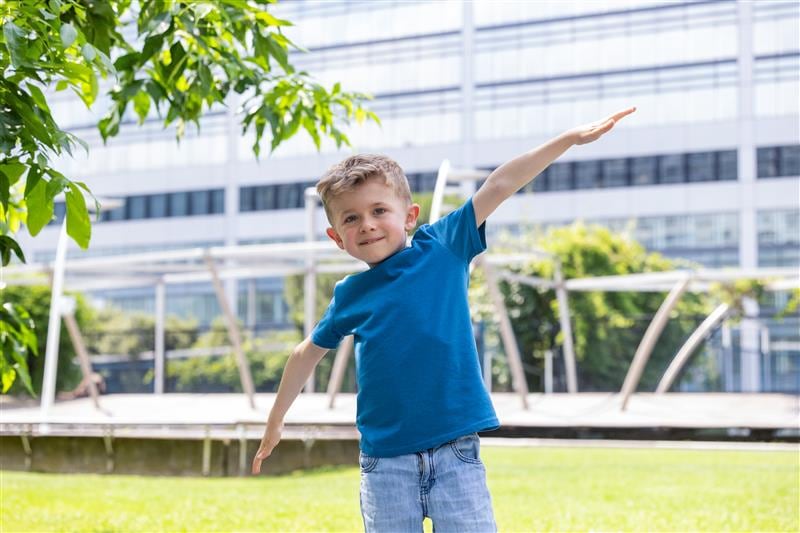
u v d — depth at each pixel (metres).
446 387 2.70
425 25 30.06
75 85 3.74
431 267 2.81
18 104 3.04
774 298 25.72
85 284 19.22
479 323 21.75
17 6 3.20
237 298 30.53
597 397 18.48
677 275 15.16
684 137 28.03
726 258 27.69
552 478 8.91
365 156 2.85
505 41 29.34
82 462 10.02
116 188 33.50
